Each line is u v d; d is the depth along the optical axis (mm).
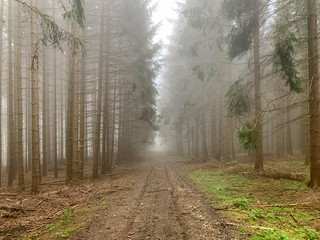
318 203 5812
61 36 7062
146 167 18984
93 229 4961
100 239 4445
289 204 5977
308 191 6984
